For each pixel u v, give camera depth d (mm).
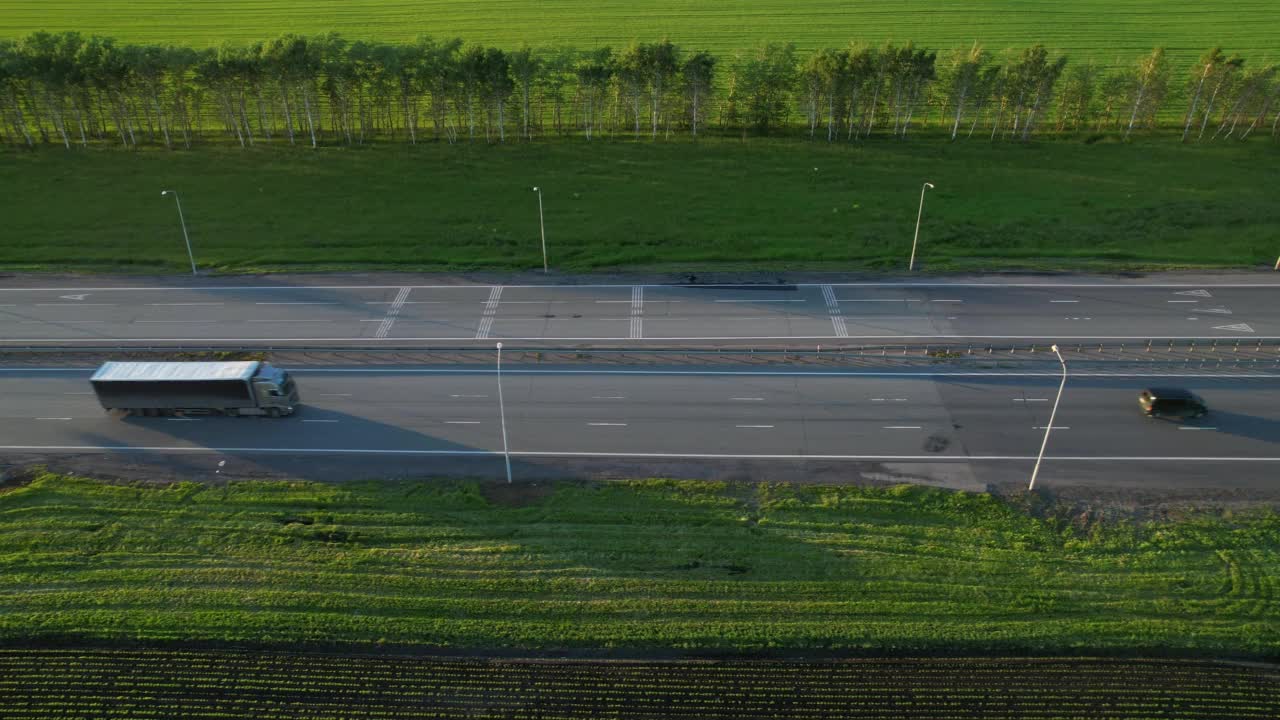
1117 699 41469
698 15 156250
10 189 94938
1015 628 44438
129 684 42531
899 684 42250
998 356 65875
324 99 119938
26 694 42094
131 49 102750
